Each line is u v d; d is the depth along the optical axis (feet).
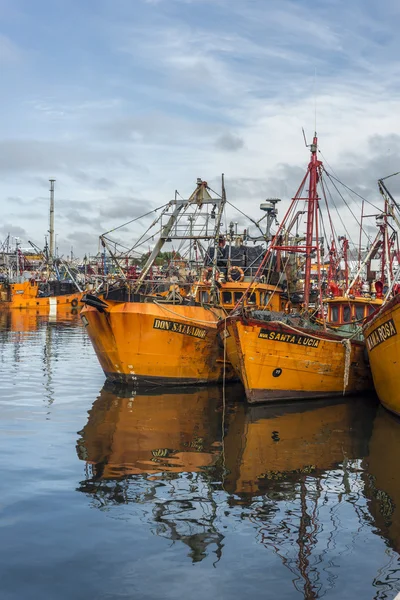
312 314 78.07
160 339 71.72
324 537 29.84
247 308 67.46
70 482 37.24
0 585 24.93
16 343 129.70
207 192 81.41
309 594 24.54
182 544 28.84
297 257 106.42
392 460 42.88
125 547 28.45
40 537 29.35
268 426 53.52
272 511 33.06
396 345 54.95
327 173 74.59
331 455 44.11
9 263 360.69
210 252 94.63
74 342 133.39
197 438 48.83
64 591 24.56
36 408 60.39
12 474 38.58
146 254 98.89
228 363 78.02
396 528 30.96
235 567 26.68
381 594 24.62
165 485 36.99
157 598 24.12
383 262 95.45
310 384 66.49
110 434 49.70
